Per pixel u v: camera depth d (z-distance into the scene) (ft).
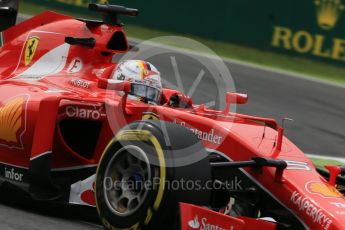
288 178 66.44
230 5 204.54
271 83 182.60
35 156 75.05
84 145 79.20
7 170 82.99
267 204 68.08
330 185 68.13
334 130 153.79
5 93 84.48
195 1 204.13
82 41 84.74
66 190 75.61
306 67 200.85
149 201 62.18
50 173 74.49
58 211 78.84
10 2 103.50
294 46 204.33
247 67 192.54
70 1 209.56
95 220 76.54
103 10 84.79
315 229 63.21
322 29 202.90
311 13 203.10
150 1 206.49
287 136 144.46
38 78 85.97
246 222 64.75
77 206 82.38
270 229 63.05
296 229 65.51
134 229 63.05
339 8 201.57
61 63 87.20
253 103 163.12
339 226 61.26
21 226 69.05
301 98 174.40
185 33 204.03
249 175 68.54
